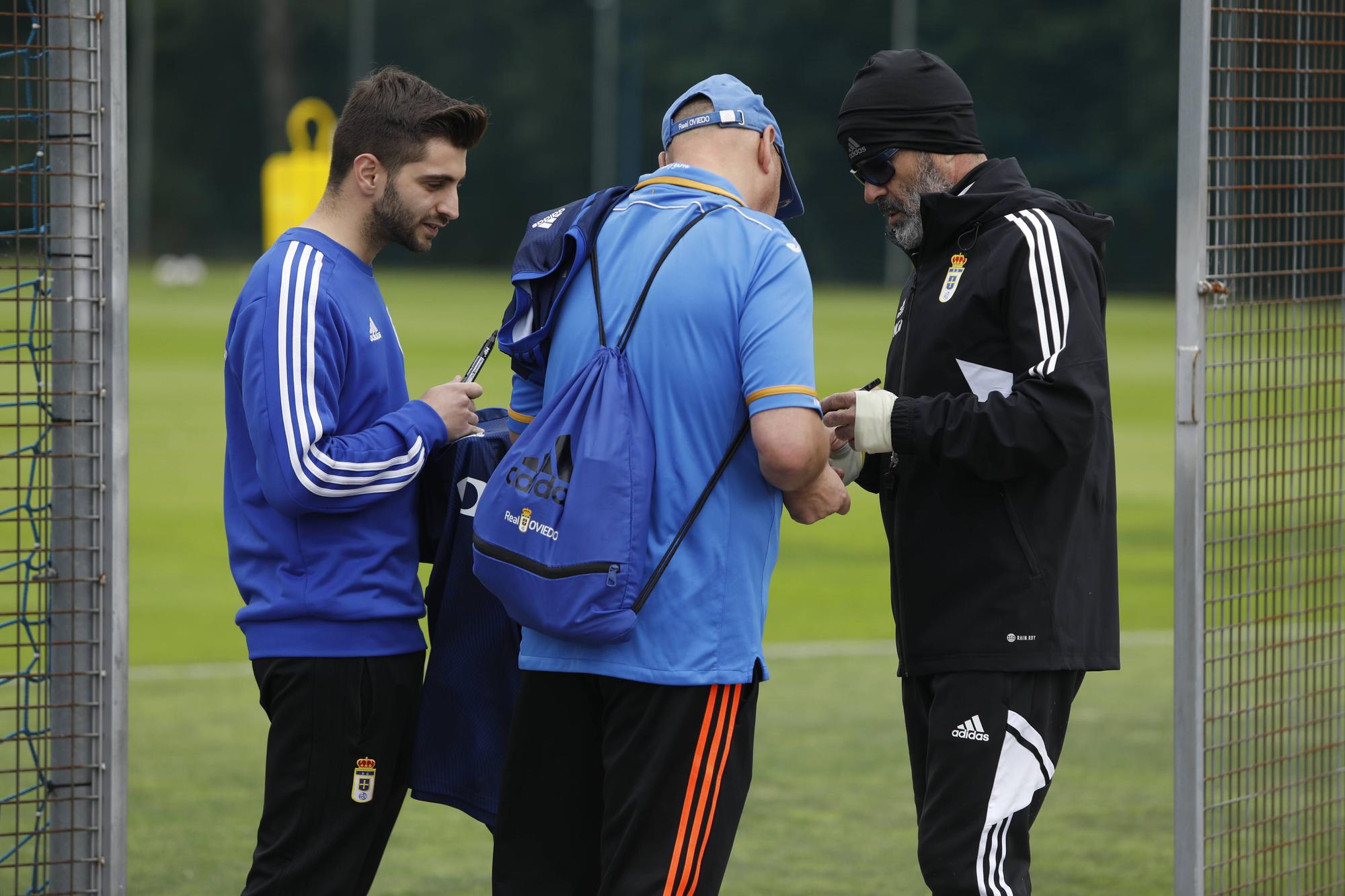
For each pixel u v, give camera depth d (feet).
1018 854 37.11
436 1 601.21
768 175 36.99
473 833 59.82
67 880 36.01
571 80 590.14
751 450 34.78
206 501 134.31
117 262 35.45
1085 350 35.24
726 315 34.12
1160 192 490.08
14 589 94.07
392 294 412.77
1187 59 35.70
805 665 85.97
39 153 35.19
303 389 35.78
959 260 37.76
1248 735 46.65
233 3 601.62
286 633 37.06
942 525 37.47
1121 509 139.13
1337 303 43.86
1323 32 38.22
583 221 36.14
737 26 542.16
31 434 117.50
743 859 55.62
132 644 88.53
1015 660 36.60
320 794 37.14
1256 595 40.01
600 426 33.71
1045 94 512.22
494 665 39.24
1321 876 46.16
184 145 603.26
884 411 36.01
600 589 33.22
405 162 37.32
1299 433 45.75
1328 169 38.88
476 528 34.81
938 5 522.06
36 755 36.14
